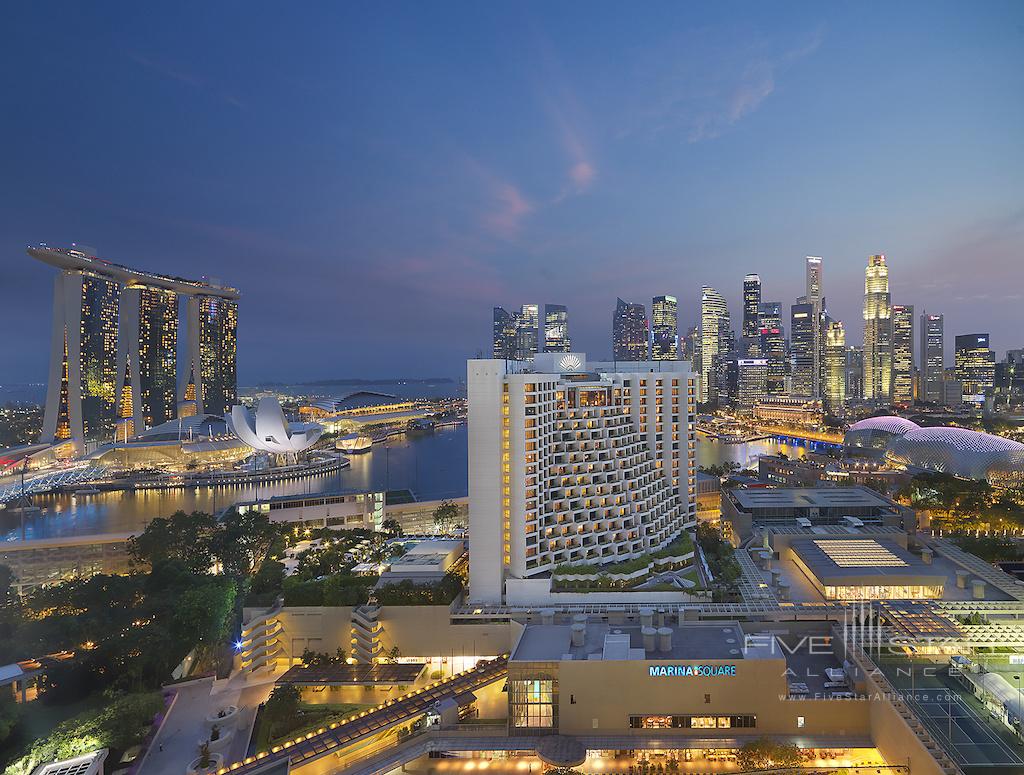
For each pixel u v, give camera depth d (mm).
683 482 173000
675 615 117500
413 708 91812
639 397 168125
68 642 112750
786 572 138625
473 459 130375
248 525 188500
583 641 90938
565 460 146375
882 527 163625
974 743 68000
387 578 134125
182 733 98250
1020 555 147875
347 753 84688
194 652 126938
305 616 123062
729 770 78438
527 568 132250
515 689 85625
